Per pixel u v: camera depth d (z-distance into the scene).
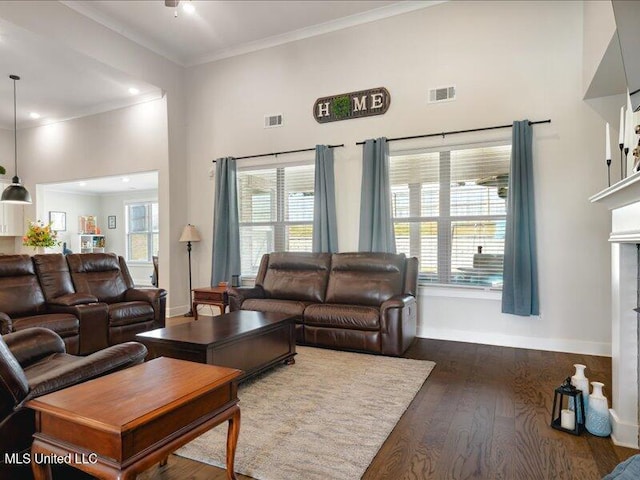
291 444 2.06
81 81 5.28
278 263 4.72
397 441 2.10
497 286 4.14
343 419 2.35
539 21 3.94
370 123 4.69
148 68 5.33
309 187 5.11
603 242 3.70
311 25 4.91
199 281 5.88
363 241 4.53
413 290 4.05
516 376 3.11
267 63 5.34
